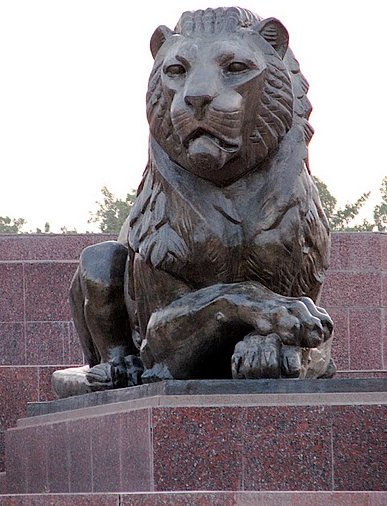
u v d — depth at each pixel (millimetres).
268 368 11609
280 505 10070
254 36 11992
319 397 11531
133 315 13508
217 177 12031
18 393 17453
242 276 12219
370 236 22078
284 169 12117
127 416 11680
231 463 11266
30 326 21531
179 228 12125
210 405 11359
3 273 21625
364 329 21906
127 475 11664
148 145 12586
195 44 11836
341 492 10102
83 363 21422
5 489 14602
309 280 12445
